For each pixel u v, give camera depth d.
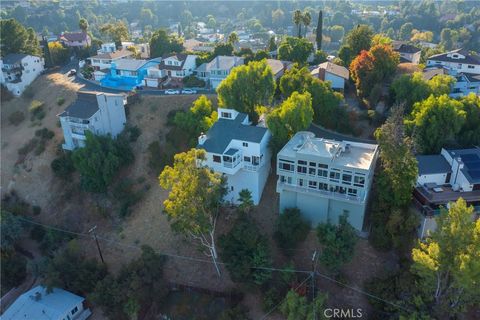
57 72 101.06
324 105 62.41
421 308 38.22
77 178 65.25
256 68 61.31
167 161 61.88
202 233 46.31
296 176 46.78
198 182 41.53
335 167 43.91
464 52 88.75
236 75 60.06
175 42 109.56
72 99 82.25
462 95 68.62
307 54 92.88
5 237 57.31
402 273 41.25
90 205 61.94
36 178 68.62
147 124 69.88
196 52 105.44
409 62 87.00
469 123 54.47
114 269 52.66
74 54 120.06
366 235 46.06
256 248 43.66
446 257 35.47
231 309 42.97
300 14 107.56
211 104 68.44
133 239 55.66
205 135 52.62
